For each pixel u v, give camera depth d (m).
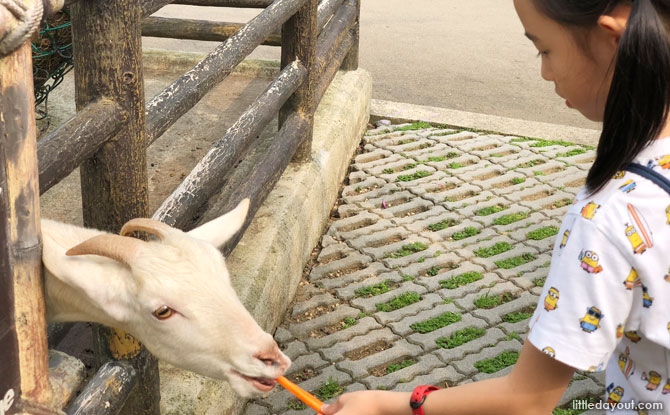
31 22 1.21
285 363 1.68
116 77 1.94
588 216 1.18
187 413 2.46
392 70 7.64
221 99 5.63
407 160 5.19
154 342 1.76
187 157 4.65
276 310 3.34
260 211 3.58
